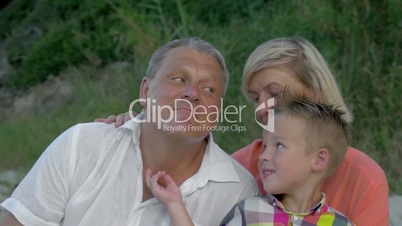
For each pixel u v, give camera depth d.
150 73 3.07
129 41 7.66
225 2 8.41
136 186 2.98
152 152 3.03
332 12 6.86
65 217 3.00
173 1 8.66
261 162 3.05
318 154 3.00
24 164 7.70
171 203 2.85
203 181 3.00
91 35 9.51
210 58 3.04
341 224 2.95
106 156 3.02
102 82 8.70
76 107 8.44
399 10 6.68
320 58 3.28
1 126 8.87
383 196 3.06
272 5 8.00
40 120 8.69
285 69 3.22
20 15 11.15
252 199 3.00
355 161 3.17
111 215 2.95
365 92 6.39
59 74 9.59
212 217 3.00
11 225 3.07
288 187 3.00
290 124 2.99
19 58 10.29
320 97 3.24
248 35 7.38
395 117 6.25
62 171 3.01
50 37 9.88
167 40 7.54
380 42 6.65
